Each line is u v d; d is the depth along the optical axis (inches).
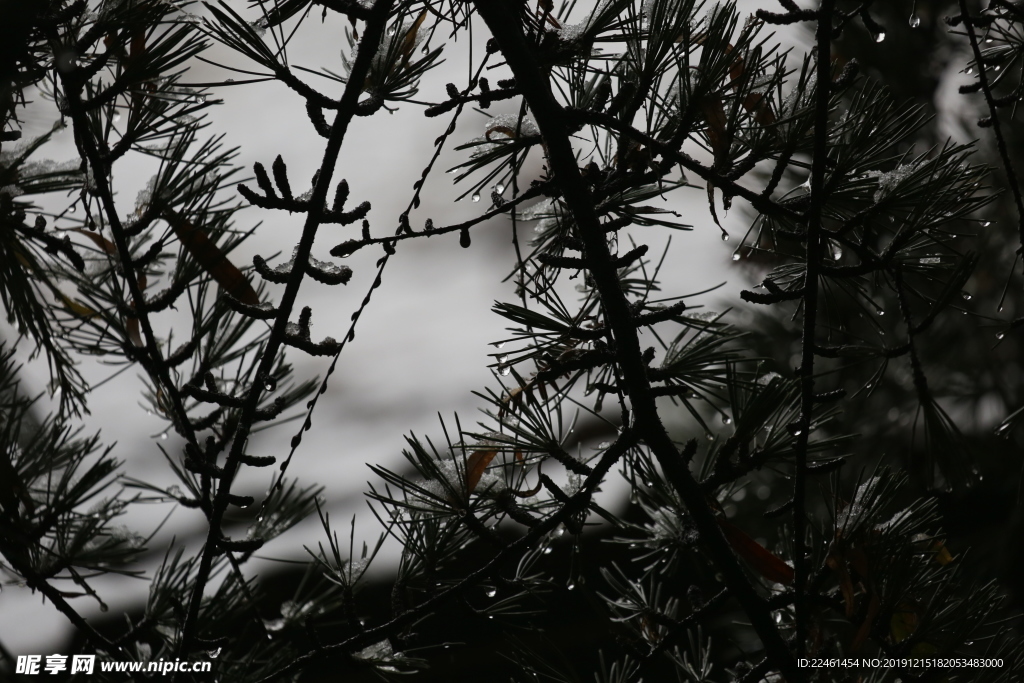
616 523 51.3
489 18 49.8
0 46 49.4
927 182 50.1
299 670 51.0
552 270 52.2
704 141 51.4
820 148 49.5
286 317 50.3
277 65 49.3
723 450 51.1
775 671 52.6
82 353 54.7
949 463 51.9
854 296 52.2
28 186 51.1
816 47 49.5
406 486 50.9
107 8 50.3
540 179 51.0
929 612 51.5
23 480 53.2
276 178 49.4
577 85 51.5
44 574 53.1
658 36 49.8
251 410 50.9
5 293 52.2
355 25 50.7
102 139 51.4
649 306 52.0
